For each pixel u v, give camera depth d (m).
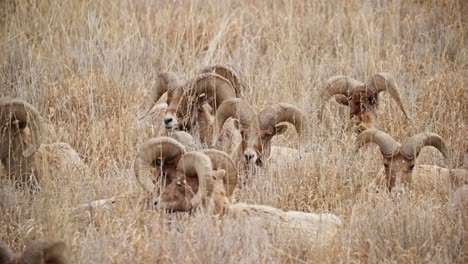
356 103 24.83
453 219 18.52
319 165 21.44
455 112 25.98
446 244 17.23
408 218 17.94
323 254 16.67
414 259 16.91
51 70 28.94
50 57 29.81
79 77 28.25
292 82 28.14
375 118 24.91
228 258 16.30
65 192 19.27
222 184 17.69
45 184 19.88
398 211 18.52
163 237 16.59
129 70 29.52
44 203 18.81
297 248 17.09
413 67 30.28
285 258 16.86
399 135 25.05
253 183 20.41
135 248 16.61
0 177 20.64
